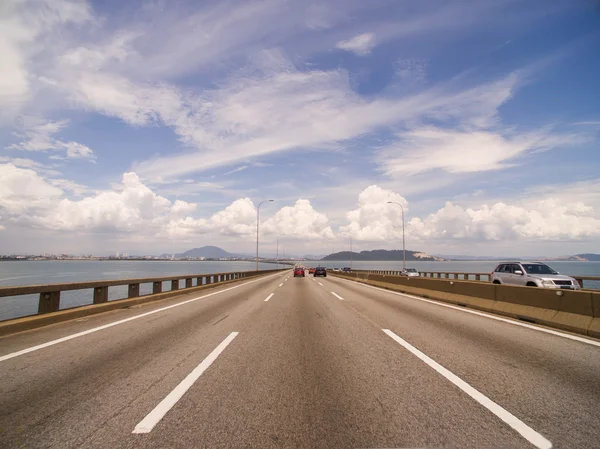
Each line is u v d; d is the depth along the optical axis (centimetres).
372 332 890
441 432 367
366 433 365
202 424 387
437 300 1666
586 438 357
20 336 831
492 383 512
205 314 1208
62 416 406
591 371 566
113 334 860
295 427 379
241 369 581
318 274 5784
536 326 959
